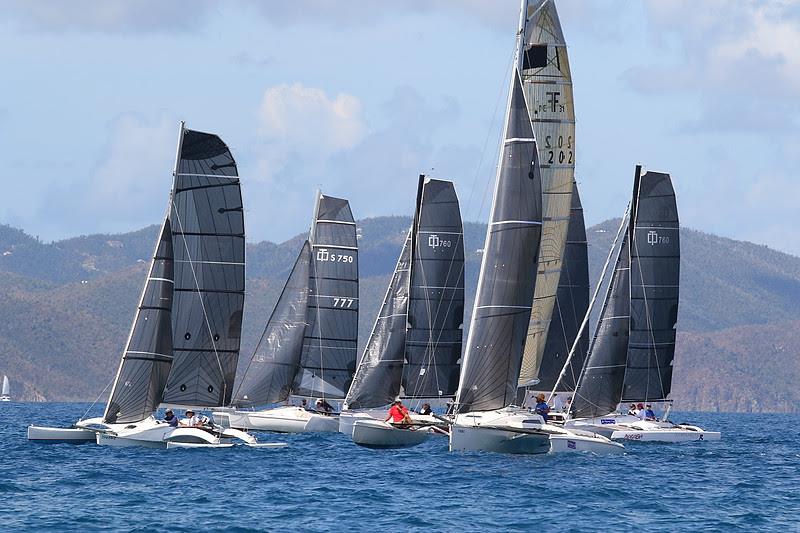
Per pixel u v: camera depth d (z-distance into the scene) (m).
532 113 137.50
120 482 106.06
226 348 137.12
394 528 85.31
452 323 168.12
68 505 93.31
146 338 129.88
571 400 147.62
